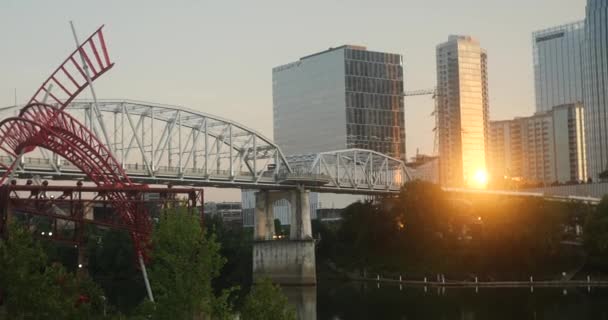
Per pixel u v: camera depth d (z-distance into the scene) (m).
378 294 169.75
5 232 81.75
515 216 196.62
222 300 72.25
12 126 127.31
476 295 159.12
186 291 70.31
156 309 70.88
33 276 65.81
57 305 66.06
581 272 187.75
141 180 179.12
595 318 119.75
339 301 157.00
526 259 191.88
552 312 127.88
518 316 124.50
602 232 183.88
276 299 61.56
